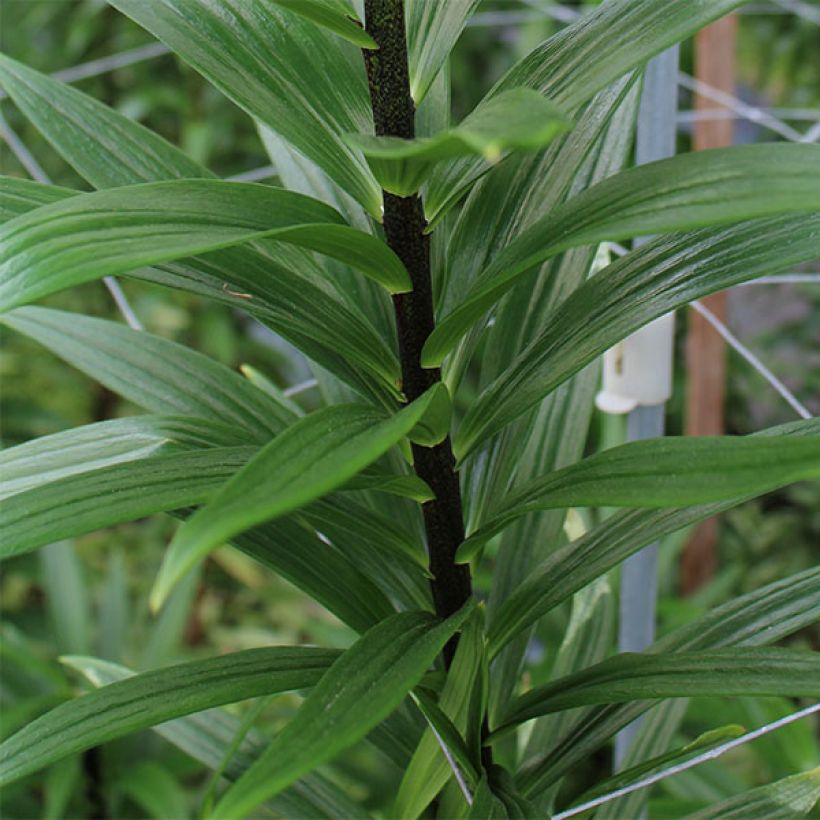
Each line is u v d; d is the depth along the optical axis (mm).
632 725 1758
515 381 1425
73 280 1114
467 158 1398
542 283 1504
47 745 1388
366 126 1417
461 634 1438
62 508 1342
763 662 1405
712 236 1397
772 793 1504
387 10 1349
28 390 3088
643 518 1466
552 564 1480
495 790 1455
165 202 1280
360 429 1146
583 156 1432
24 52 3125
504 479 1511
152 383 1522
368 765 2197
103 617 2215
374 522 1456
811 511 2830
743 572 2750
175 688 1406
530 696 1474
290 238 1338
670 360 1707
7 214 1363
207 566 3020
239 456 1377
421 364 1413
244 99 1394
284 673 1419
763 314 2963
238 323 3299
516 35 3242
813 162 1112
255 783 1143
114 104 3199
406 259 1397
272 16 1415
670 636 1489
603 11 1372
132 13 1402
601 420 2256
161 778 2059
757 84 3258
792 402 1668
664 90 1644
